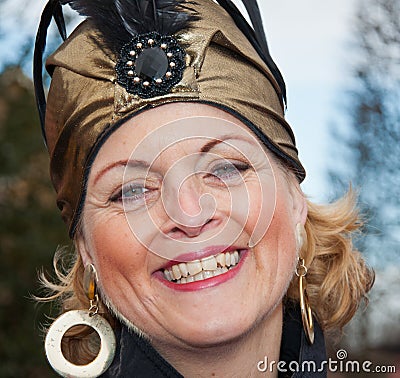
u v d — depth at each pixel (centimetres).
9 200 589
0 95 589
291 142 219
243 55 209
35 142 596
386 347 424
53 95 217
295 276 237
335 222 253
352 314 259
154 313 198
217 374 208
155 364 209
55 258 267
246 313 195
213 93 199
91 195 203
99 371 223
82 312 225
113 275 201
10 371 560
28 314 572
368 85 420
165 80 196
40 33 234
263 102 210
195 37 202
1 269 575
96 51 206
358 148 411
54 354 224
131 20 203
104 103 200
